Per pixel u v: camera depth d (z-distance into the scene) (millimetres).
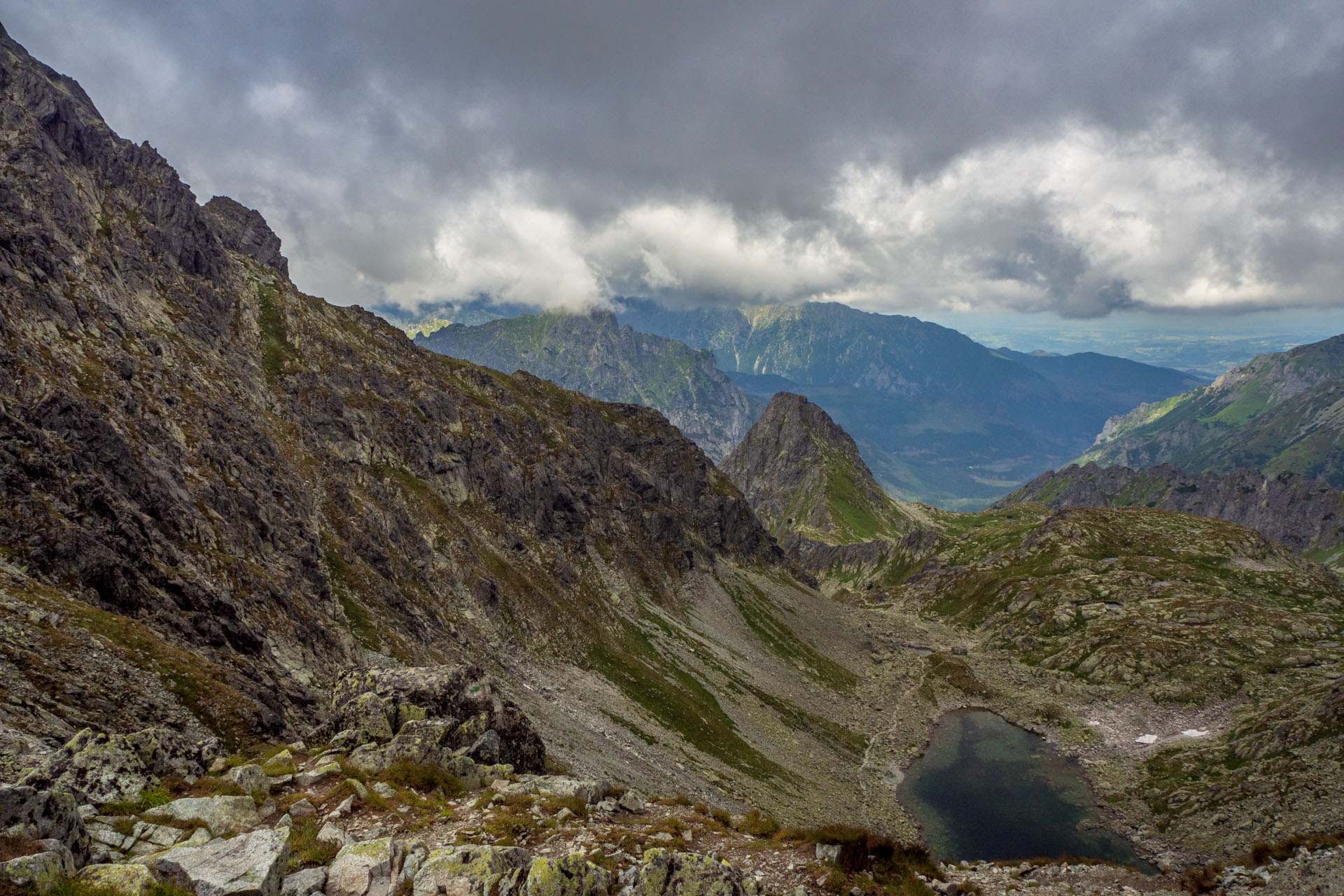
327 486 112500
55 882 17484
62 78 147250
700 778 102312
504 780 38031
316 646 72688
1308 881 39062
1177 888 44500
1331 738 112125
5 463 53188
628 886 26422
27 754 27641
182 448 81938
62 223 106938
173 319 120188
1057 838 112812
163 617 53406
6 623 38469
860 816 115438
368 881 22922
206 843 22703
